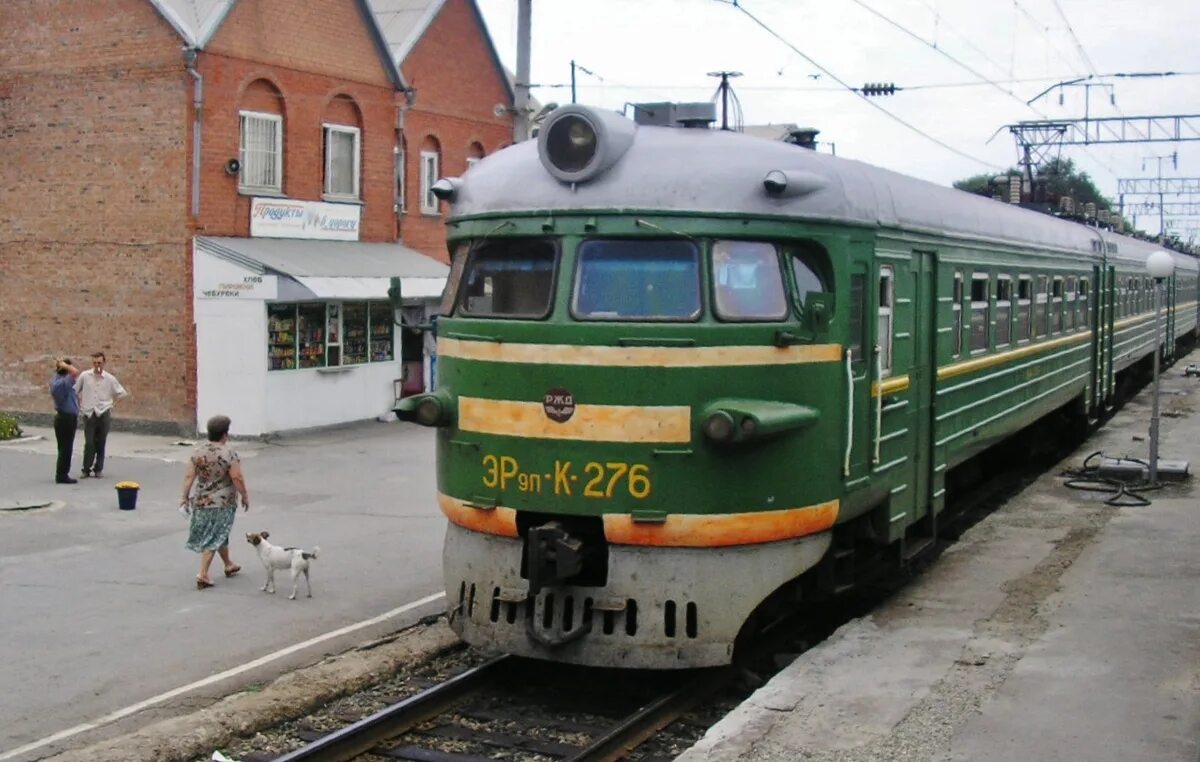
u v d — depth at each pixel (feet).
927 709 23.57
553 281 26.71
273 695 26.27
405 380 81.71
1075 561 35.88
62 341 72.43
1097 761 20.88
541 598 26.48
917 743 21.84
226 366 68.23
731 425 25.12
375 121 80.02
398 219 82.64
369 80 79.15
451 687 26.81
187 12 68.69
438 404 27.91
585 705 27.20
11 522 46.52
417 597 35.60
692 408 25.71
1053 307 52.80
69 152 70.95
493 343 27.04
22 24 71.46
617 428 25.79
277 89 72.49
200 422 69.00
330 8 75.82
